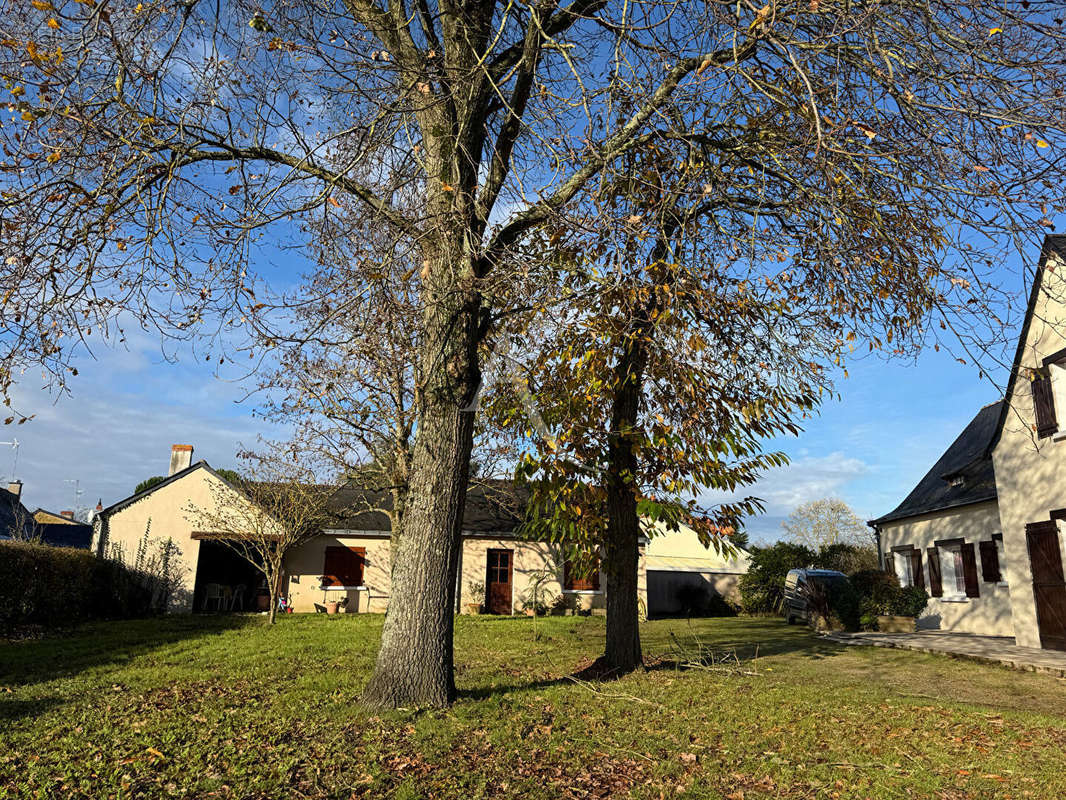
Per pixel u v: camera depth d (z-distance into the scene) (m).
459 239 7.36
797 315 9.30
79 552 19.05
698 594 30.59
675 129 7.32
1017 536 14.09
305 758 5.81
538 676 9.88
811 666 11.77
